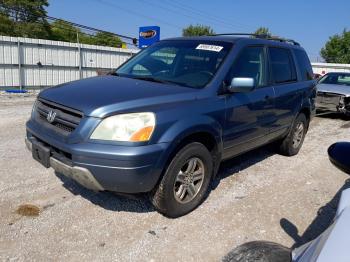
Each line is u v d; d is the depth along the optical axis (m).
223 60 4.10
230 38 4.52
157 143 3.12
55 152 3.31
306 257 1.55
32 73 16.55
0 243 3.04
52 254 2.94
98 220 3.51
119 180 3.01
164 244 3.18
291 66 5.65
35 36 48.66
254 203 4.13
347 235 1.50
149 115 3.12
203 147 3.63
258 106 4.49
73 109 3.18
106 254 2.98
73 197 3.96
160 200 3.42
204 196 4.19
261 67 4.77
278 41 5.56
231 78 4.06
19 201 3.79
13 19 48.44
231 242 3.28
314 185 4.85
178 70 4.16
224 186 4.57
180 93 3.53
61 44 17.36
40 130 3.46
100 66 19.39
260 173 5.18
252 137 4.56
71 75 18.14
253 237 3.39
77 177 3.12
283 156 6.12
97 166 2.99
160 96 3.37
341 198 1.96
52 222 3.42
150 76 4.20
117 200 3.93
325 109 10.72
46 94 3.65
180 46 4.55
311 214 3.96
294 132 5.96
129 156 2.95
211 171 3.85
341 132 8.79
